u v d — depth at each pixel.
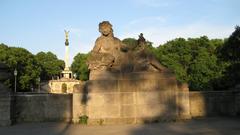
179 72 79.19
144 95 19.77
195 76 77.69
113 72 19.89
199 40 86.88
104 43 20.55
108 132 15.41
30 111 20.39
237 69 28.02
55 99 20.66
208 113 21.64
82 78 111.94
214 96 21.83
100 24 20.81
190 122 18.80
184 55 84.94
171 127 16.78
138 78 19.88
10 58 90.25
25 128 17.38
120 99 19.61
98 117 19.42
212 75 75.56
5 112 18.84
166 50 88.19
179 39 88.69
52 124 19.17
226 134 13.73
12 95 19.59
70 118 20.62
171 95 19.98
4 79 19.61
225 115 21.89
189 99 21.38
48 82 123.38
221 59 31.36
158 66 20.38
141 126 17.61
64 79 112.69
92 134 14.81
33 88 101.12
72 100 20.58
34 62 100.06
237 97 22.08
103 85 19.67
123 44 20.92
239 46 28.64
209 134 13.88
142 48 20.72
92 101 19.53
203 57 79.44
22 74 93.50
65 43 118.62
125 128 16.86
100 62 19.95
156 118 19.64
